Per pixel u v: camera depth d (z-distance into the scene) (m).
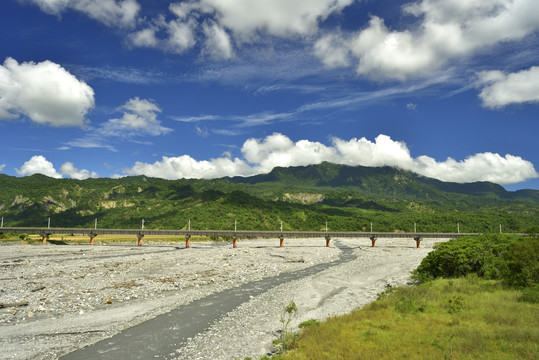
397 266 67.69
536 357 16.23
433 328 21.69
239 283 48.78
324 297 40.25
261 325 28.75
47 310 32.09
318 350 19.52
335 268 65.81
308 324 26.56
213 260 74.44
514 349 17.34
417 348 18.50
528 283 31.17
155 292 40.84
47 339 25.33
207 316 31.78
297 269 64.38
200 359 21.69
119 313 32.12
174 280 47.53
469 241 47.78
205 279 49.84
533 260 31.19
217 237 158.12
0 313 30.42
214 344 24.33
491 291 31.08
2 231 119.19
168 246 125.31
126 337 26.08
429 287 34.50
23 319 29.42
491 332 19.95
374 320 24.53
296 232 132.38
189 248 115.69
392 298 30.98
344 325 23.92
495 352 17.12
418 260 79.50
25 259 74.81
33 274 52.25
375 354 18.11
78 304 34.25
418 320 23.86
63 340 25.23
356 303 36.16
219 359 21.53
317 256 90.25
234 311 33.47
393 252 107.00
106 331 27.34
